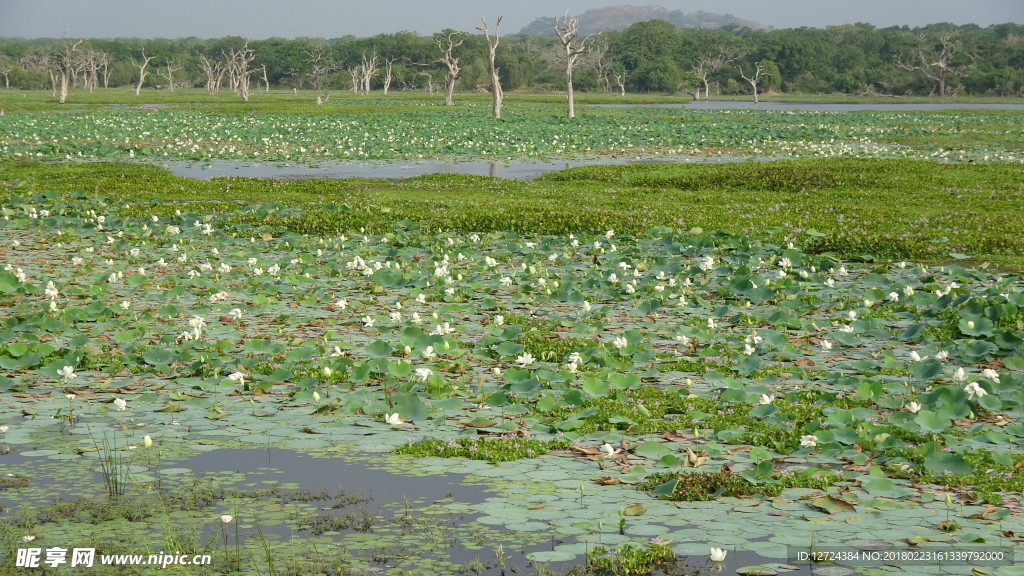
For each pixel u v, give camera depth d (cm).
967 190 2198
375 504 560
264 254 1463
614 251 1446
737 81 12912
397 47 13012
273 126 4550
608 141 3822
